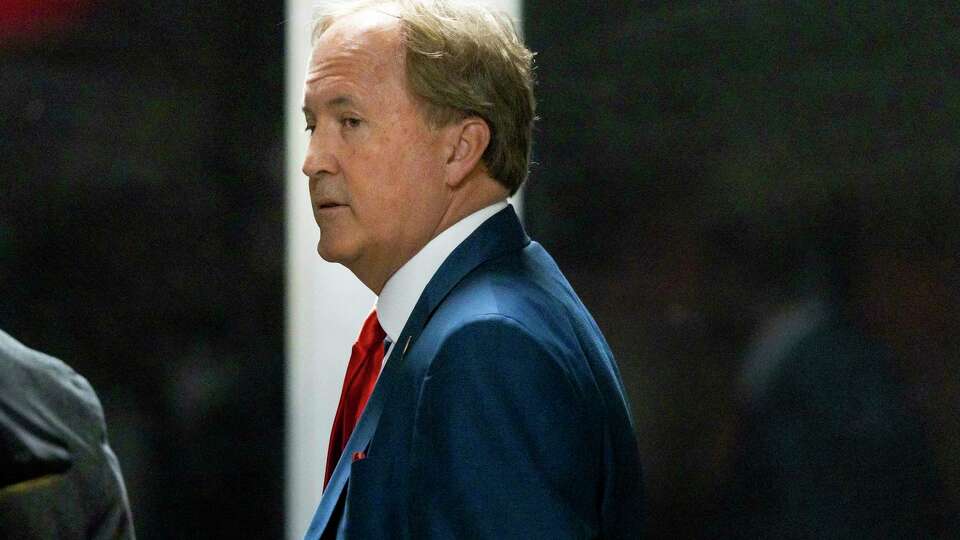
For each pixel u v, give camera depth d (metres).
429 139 4.89
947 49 9.83
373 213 4.87
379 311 5.08
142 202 10.73
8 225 10.77
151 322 10.77
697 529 10.15
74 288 10.78
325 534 4.66
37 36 10.66
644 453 10.21
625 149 10.14
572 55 10.13
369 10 4.98
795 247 10.04
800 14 9.98
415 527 4.31
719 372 10.12
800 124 10.01
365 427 4.74
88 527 6.11
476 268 4.86
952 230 9.86
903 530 9.95
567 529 4.21
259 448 10.73
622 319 10.19
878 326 9.97
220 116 10.65
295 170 10.63
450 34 4.90
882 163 9.95
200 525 10.79
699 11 10.05
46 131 10.70
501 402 4.28
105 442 6.38
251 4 10.61
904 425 9.92
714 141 10.07
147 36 10.64
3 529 5.84
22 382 6.06
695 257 10.12
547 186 10.18
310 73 5.00
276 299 10.69
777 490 10.02
